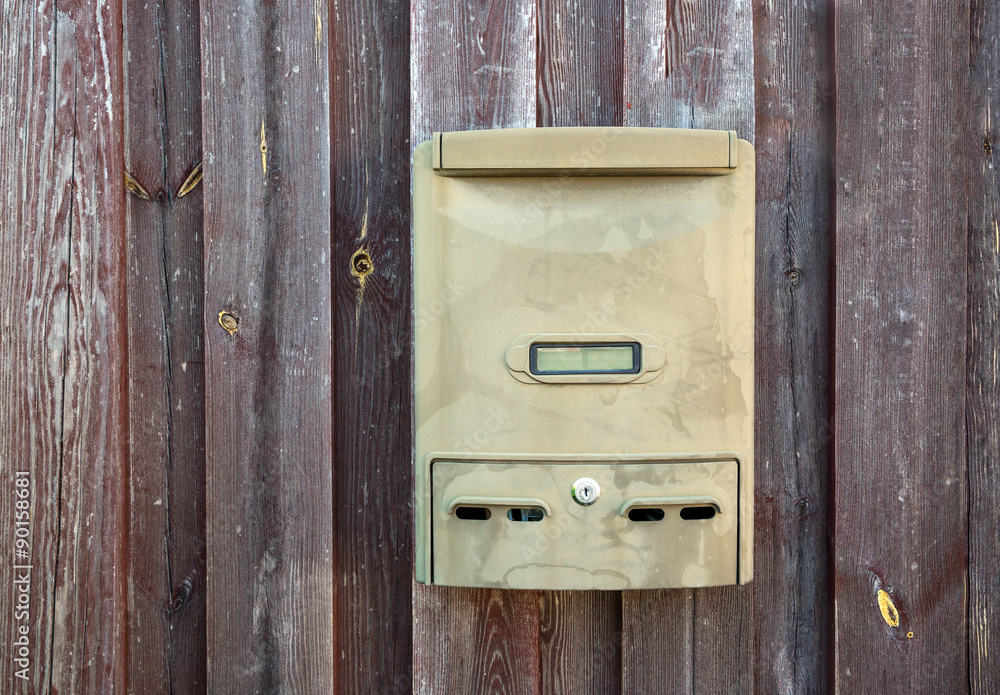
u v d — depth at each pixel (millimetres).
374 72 1182
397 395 1176
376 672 1178
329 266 1146
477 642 1137
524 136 972
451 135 981
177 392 1176
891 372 1161
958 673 1160
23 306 1137
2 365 1132
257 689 1141
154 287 1173
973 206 1177
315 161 1146
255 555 1146
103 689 1132
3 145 1136
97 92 1145
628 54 1164
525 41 1155
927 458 1160
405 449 1174
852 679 1152
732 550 996
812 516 1188
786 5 1192
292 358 1146
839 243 1160
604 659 1166
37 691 1123
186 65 1176
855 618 1154
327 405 1146
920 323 1162
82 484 1135
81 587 1132
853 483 1158
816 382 1190
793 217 1189
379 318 1177
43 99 1139
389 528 1175
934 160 1167
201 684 1173
